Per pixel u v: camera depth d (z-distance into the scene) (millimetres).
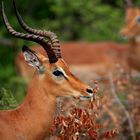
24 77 19641
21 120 9914
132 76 16359
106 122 13531
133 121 14008
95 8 22203
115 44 21422
